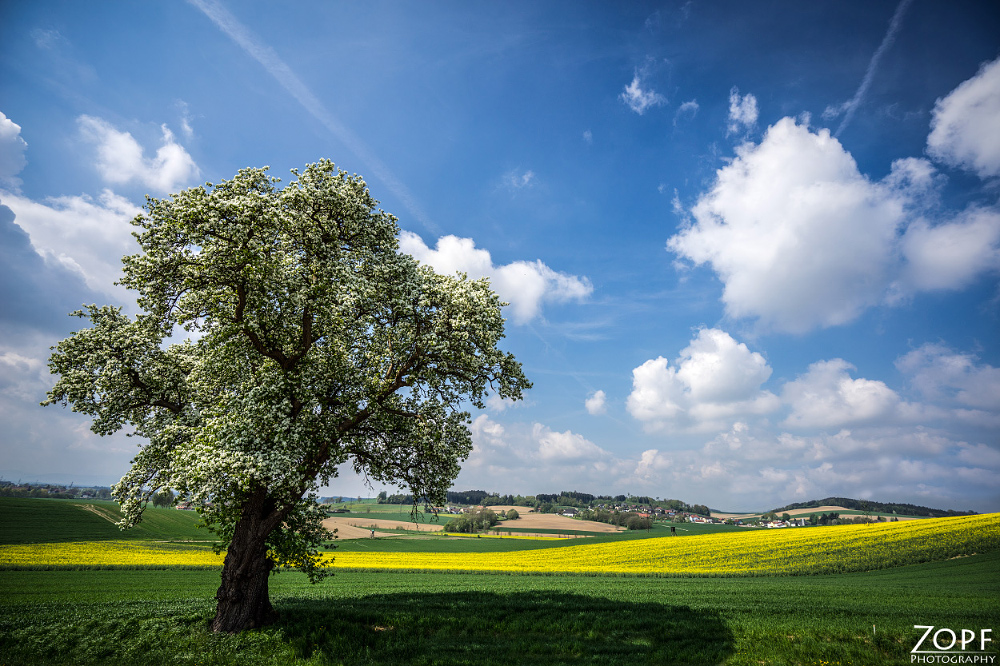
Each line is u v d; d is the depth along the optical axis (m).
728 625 17.89
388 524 134.62
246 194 17.47
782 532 76.81
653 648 15.97
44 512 72.94
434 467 20.47
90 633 16.05
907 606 22.91
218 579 34.69
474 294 20.06
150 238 16.22
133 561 44.22
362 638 16.62
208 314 18.34
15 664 14.37
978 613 20.31
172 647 15.14
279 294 17.66
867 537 59.97
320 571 19.11
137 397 19.77
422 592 26.98
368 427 20.11
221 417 17.19
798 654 15.06
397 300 19.08
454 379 20.97
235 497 16.36
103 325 19.70
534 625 18.30
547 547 87.38
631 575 44.03
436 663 14.59
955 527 58.75
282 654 14.91
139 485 19.41
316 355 19.30
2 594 26.19
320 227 18.28
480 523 133.50
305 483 17.78
